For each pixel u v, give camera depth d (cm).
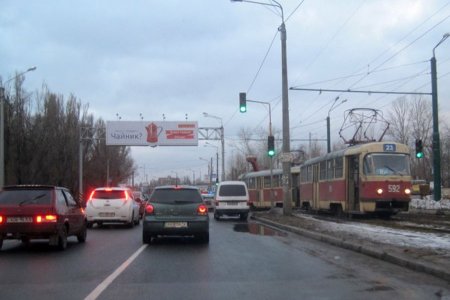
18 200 1352
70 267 1091
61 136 5025
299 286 877
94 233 1962
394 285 880
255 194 4403
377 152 2466
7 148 4219
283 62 2684
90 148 6056
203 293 823
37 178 4503
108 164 6906
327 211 3122
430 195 4841
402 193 2425
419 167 6475
